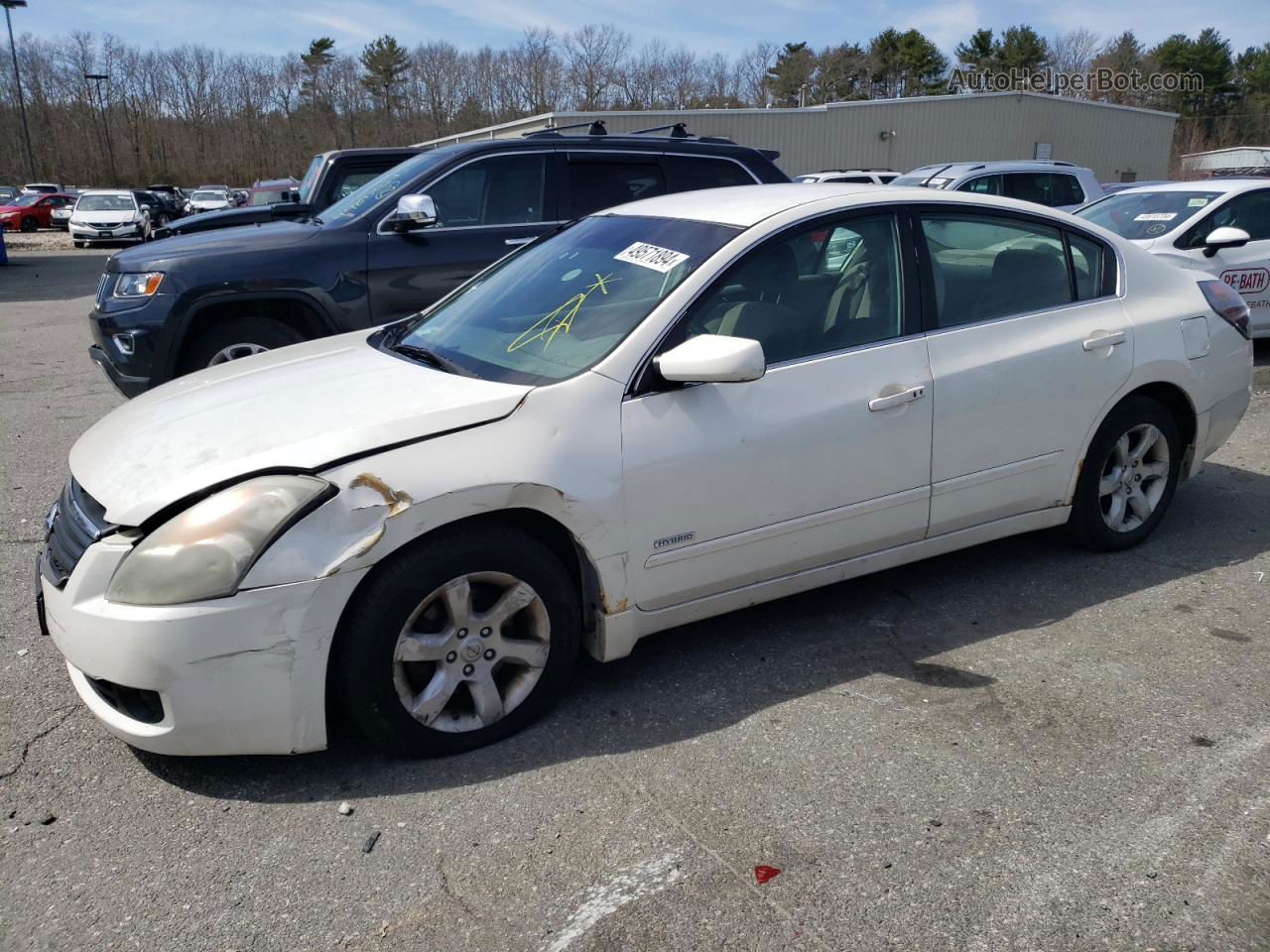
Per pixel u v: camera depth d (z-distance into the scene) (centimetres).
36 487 566
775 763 292
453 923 231
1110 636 370
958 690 332
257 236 630
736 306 331
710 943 224
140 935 229
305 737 275
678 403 314
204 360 617
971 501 381
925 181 1313
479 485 279
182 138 8131
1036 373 385
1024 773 285
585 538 301
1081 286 413
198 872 249
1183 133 6162
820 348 344
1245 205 817
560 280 368
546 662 308
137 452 294
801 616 391
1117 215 874
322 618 267
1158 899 235
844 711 320
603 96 6938
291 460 271
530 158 670
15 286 1861
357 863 252
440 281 645
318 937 228
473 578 289
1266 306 809
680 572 322
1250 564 433
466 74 7781
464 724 298
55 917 234
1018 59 6450
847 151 3475
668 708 324
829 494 343
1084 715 315
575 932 228
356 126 8056
